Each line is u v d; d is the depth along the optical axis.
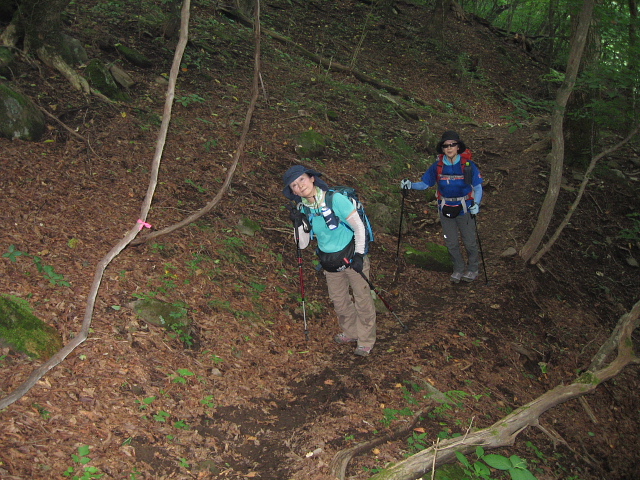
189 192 6.53
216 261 5.62
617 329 5.62
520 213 8.59
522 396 5.21
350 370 4.77
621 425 5.72
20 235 4.87
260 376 4.45
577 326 6.79
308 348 5.04
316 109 9.79
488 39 20.16
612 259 8.38
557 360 6.06
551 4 17.73
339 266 4.62
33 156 6.09
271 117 8.98
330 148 8.88
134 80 8.41
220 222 6.25
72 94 7.33
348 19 17.81
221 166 7.24
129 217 5.68
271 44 12.84
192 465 3.32
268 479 3.32
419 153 10.02
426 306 6.29
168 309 4.58
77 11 9.68
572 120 9.91
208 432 3.67
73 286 4.48
